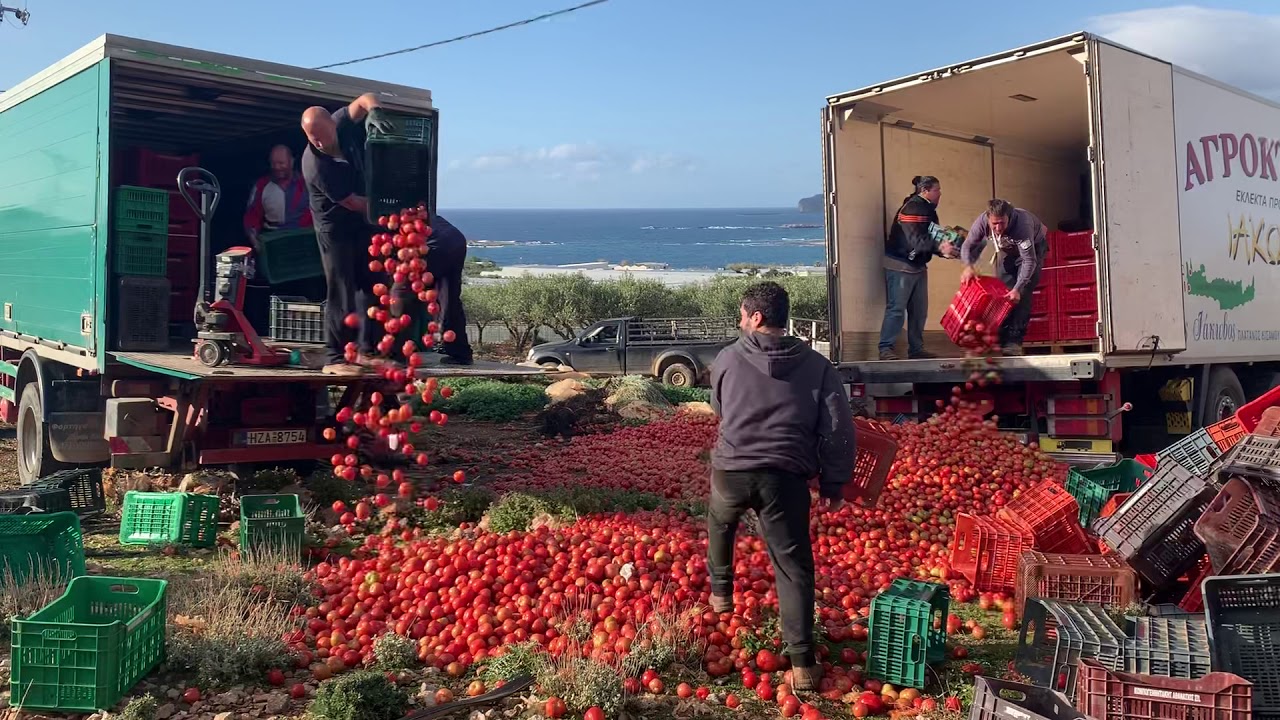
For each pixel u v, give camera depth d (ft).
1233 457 16.63
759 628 16.46
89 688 13.71
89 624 13.74
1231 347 36.83
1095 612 14.87
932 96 35.86
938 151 40.52
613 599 17.80
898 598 15.30
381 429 23.29
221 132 38.06
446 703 14.06
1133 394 35.76
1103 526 17.10
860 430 19.65
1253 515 15.62
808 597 14.74
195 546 23.07
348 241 27.71
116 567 21.17
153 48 27.07
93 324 27.20
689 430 42.01
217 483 27.04
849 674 15.16
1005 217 32.22
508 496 26.40
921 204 35.88
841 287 35.78
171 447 27.27
